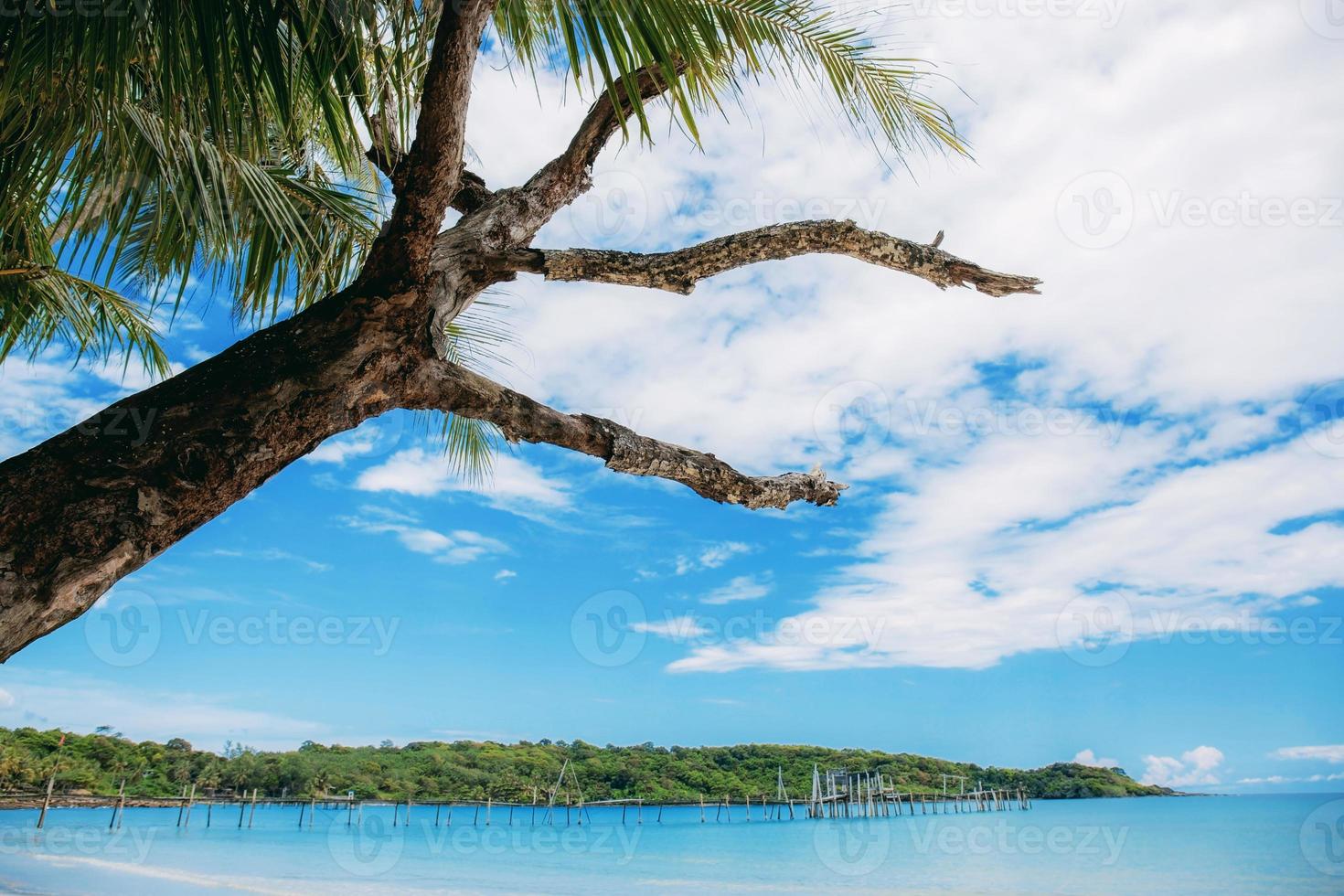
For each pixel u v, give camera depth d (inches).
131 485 61.4
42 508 58.8
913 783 2839.6
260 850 1492.4
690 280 97.7
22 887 829.8
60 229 136.5
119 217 104.3
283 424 69.2
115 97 82.6
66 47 78.0
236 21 74.9
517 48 94.1
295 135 102.7
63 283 152.1
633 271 96.3
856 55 103.7
